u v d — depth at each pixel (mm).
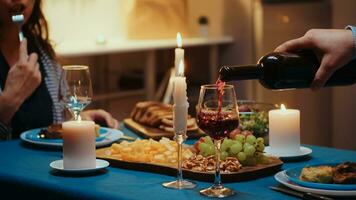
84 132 1598
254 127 1896
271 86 1554
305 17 4633
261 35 4891
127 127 2377
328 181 1387
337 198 1335
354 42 1466
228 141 1620
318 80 1513
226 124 1377
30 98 2549
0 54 2568
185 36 4930
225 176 1500
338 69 1598
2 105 2326
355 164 1422
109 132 2158
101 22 4621
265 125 1911
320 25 4562
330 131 4590
